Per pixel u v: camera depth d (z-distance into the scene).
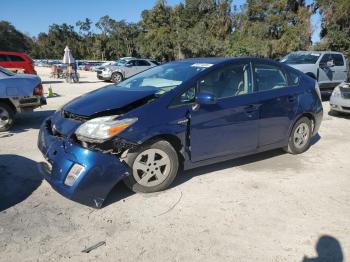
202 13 53.28
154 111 4.06
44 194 4.24
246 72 5.04
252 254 3.12
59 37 91.31
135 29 70.19
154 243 3.26
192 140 4.36
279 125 5.38
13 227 3.50
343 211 3.93
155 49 53.16
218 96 4.66
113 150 3.91
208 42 45.53
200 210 3.88
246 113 4.85
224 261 3.01
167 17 56.28
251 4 46.28
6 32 70.81
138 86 4.79
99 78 23.38
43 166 4.11
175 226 3.55
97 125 3.80
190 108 4.30
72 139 3.86
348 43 29.50
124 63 23.16
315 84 6.09
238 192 4.36
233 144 4.81
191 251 3.15
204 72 4.60
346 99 9.30
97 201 3.74
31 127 7.91
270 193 4.36
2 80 7.23
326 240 3.35
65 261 2.99
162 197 4.17
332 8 33.28
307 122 5.88
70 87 18.55
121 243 3.26
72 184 3.63
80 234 3.39
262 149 5.25
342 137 7.29
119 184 4.46
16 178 4.70
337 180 4.84
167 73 4.91
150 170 4.16
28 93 7.51
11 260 3.00
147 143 4.05
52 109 10.38
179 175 4.86
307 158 5.76
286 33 42.06
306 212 3.89
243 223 3.63
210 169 5.12
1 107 7.38
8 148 6.11
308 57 13.53
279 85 5.46
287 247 3.23
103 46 74.56
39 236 3.35
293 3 44.31
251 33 44.50
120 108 3.99
